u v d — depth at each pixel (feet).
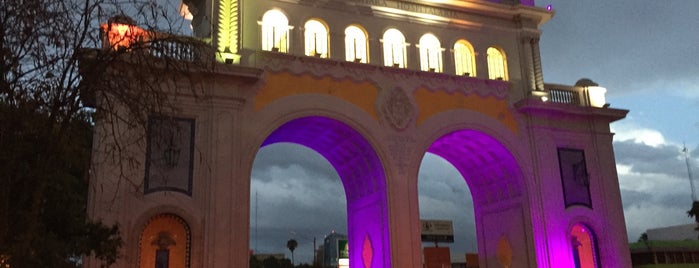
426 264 103.24
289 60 82.89
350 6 89.04
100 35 39.40
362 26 89.10
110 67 42.37
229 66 76.18
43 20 37.27
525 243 91.56
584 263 93.97
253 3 83.51
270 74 81.41
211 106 76.23
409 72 88.94
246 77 77.25
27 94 37.52
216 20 81.30
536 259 88.89
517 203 94.27
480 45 96.37
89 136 46.85
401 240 81.61
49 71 38.01
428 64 92.53
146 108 41.14
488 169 100.22
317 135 92.48
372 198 89.04
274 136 89.92
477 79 93.30
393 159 84.38
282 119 80.23
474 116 91.45
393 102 86.74
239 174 75.41
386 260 82.17
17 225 38.06
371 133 84.33
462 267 240.73
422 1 93.56
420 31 92.79
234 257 72.23
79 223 46.47
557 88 100.27
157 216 72.08
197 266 71.00
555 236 90.53
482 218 104.63
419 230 82.94
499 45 97.86
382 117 85.56
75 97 38.47
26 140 37.83
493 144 93.35
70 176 47.57
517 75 97.40
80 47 38.24
